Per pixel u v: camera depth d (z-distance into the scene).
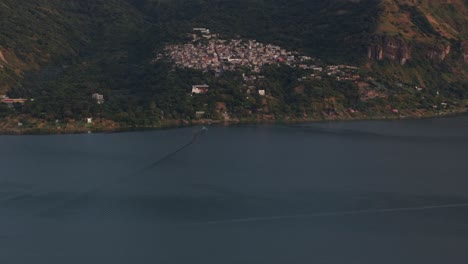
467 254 151.62
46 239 158.75
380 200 187.50
